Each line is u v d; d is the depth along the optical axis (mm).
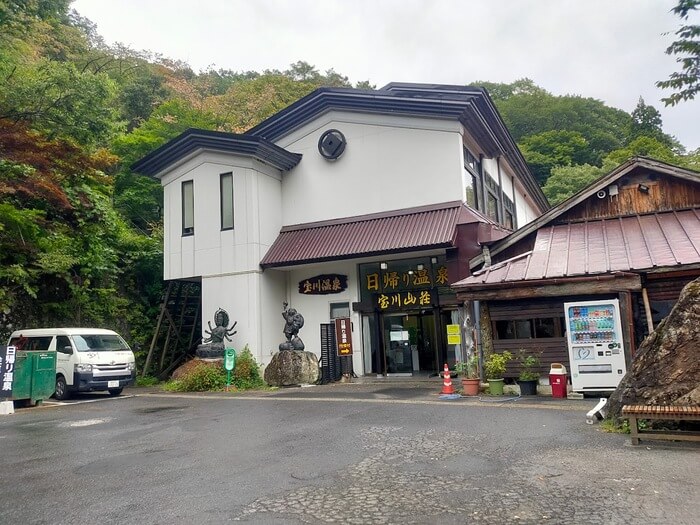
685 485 4992
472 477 5500
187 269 18109
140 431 9031
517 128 48031
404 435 7633
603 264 10906
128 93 30875
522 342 11852
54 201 16547
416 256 16609
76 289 17969
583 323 10758
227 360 15359
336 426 8578
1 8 14539
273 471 6039
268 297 17438
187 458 6863
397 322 17281
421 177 16828
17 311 16844
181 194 18625
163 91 32688
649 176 12922
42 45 25797
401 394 12344
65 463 6891
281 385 15492
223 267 17469
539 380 11648
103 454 7336
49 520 4734
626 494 4809
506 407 9719
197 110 29344
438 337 16484
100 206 19594
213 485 5586
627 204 13039
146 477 6027
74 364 14250
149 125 26516
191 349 20109
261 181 17781
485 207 19109
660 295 11375
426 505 4723
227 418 10000
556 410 9188
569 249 12047
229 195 17797
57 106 15000
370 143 17703
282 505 4859
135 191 24750
